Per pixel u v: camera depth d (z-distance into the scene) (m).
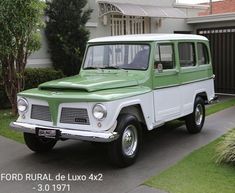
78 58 12.70
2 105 11.91
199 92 8.88
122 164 6.41
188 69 8.34
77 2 12.83
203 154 7.09
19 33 9.95
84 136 5.99
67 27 12.69
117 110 6.12
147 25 15.73
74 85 6.40
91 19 13.88
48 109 6.48
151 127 7.09
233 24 15.48
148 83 7.07
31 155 7.24
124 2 14.58
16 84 10.52
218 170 6.21
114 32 14.64
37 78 12.12
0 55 10.18
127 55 7.48
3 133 8.78
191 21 16.47
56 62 13.05
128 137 6.49
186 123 8.77
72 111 6.25
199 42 9.01
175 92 7.83
